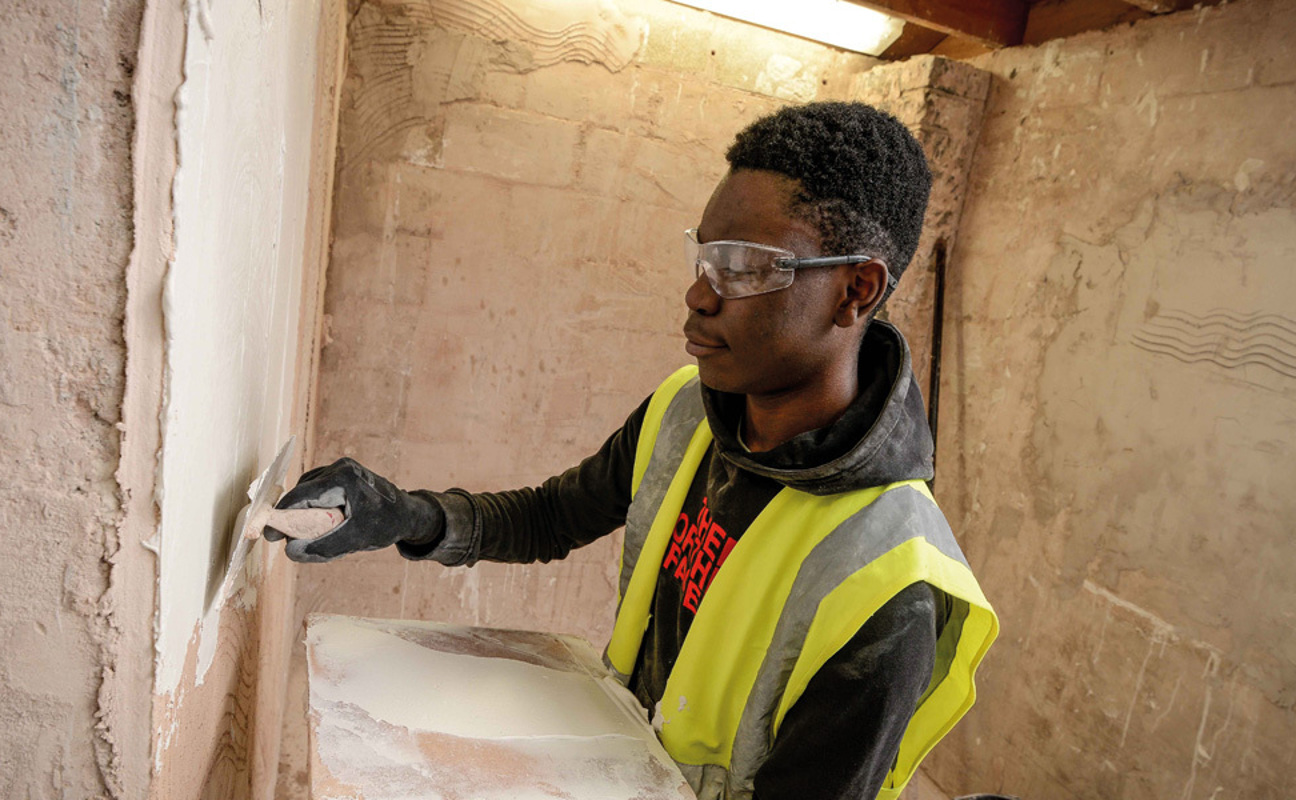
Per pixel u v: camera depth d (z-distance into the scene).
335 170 2.22
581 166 2.45
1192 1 2.06
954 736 2.60
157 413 0.50
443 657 0.96
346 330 2.35
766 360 0.88
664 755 0.87
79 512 0.50
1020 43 2.57
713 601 0.93
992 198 2.61
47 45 0.43
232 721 0.93
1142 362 2.11
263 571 1.12
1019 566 2.43
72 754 0.55
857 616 0.80
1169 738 1.97
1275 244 1.82
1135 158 2.17
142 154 0.46
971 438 2.64
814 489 0.90
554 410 2.59
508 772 0.77
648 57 2.44
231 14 0.56
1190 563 1.96
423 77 2.25
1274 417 1.80
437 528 1.03
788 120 0.86
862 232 0.85
